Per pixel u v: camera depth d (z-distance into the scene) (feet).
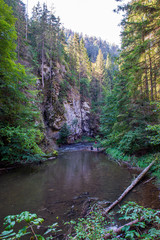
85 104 135.33
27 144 33.04
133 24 25.20
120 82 44.75
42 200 18.62
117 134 44.57
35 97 67.87
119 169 34.63
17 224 13.76
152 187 21.48
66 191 21.61
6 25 25.32
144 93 30.96
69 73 124.77
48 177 28.91
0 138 31.45
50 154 54.08
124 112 43.32
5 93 32.19
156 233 6.48
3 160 33.81
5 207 16.78
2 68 27.91
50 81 94.07
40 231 12.50
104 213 14.29
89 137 126.82
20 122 35.55
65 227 12.92
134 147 36.14
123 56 31.83
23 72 33.71
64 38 127.44
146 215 7.28
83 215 14.92
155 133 26.81
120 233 11.18
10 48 28.94
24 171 33.32
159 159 26.78
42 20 87.20
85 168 36.86
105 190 21.85
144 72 25.64
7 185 24.21
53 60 105.19
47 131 84.74
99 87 154.20
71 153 66.54
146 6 20.17
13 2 65.46
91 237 8.02
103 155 59.57
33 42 93.97
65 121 97.96
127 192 20.03
